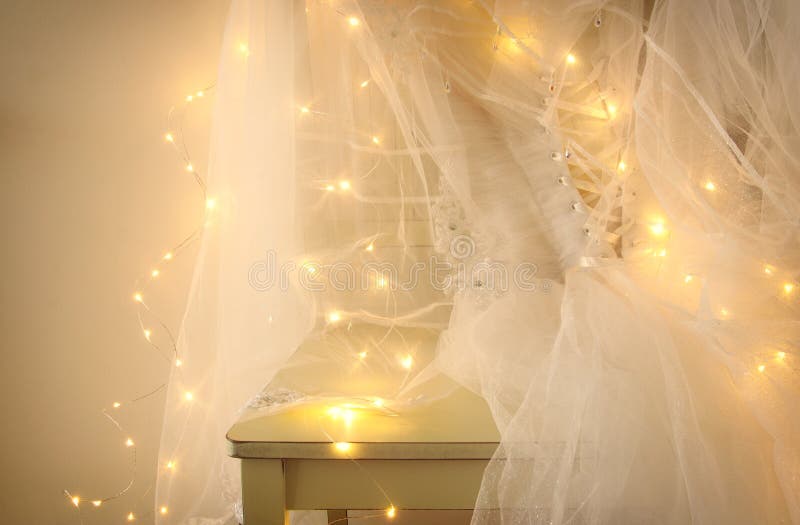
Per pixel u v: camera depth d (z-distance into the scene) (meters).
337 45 1.11
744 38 0.82
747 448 0.64
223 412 1.17
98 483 1.44
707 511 0.61
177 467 1.25
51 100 1.37
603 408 0.66
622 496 0.63
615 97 0.90
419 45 0.95
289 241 1.13
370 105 1.13
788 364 0.68
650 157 0.82
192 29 1.37
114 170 1.39
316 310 1.18
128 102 1.38
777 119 0.80
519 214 0.90
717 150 0.81
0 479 1.43
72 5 1.35
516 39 0.88
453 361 0.87
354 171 1.15
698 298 0.79
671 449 0.65
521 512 0.64
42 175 1.38
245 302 1.14
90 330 1.42
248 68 1.09
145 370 1.43
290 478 0.69
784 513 0.61
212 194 1.13
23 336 1.41
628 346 0.70
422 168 0.99
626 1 0.89
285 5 1.09
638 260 0.85
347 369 0.92
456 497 0.68
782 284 0.76
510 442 0.66
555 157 0.89
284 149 1.11
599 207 0.87
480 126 0.94
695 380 0.68
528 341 0.80
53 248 1.40
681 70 0.80
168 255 1.41
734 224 0.79
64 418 1.43
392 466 0.68
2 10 1.34
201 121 1.38
